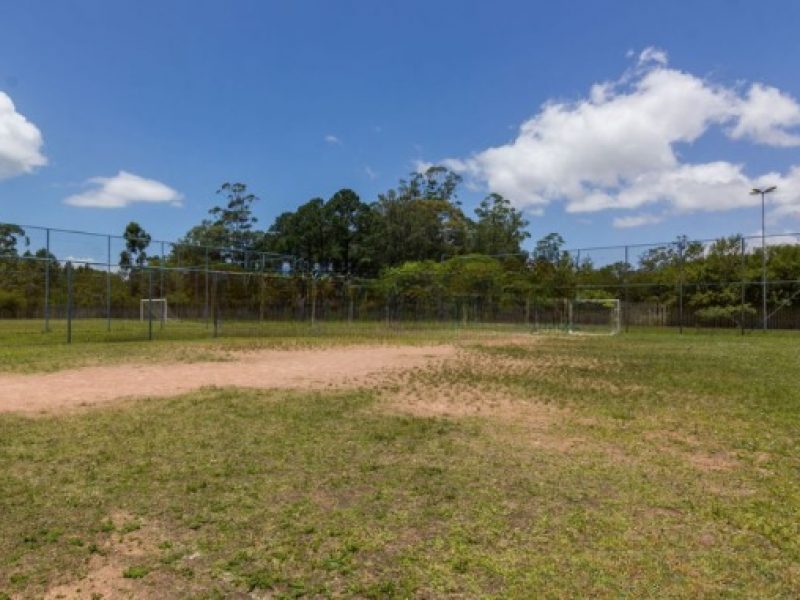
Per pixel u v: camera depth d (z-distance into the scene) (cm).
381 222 5697
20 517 370
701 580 291
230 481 443
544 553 321
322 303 3700
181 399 790
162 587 284
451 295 3450
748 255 2819
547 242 5472
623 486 437
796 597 275
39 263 2911
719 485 441
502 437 590
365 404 767
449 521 366
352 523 362
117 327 2825
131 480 443
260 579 291
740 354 1520
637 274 3047
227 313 3538
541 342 2034
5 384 927
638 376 1065
